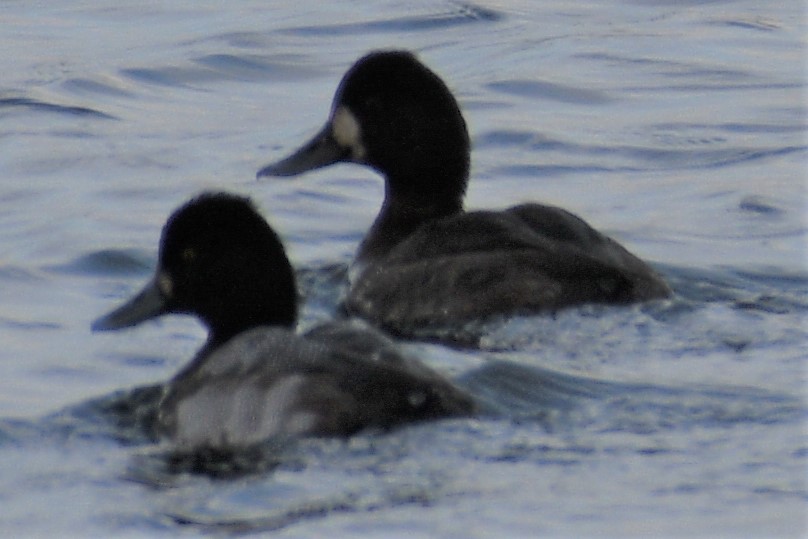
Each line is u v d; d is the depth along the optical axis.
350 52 23.00
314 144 16.03
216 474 11.23
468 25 24.22
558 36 23.70
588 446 11.30
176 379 12.80
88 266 16.03
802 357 12.98
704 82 21.77
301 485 10.85
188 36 23.61
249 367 11.70
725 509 10.51
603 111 20.78
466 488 10.73
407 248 14.77
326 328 12.01
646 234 16.83
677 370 12.76
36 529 10.65
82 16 24.83
